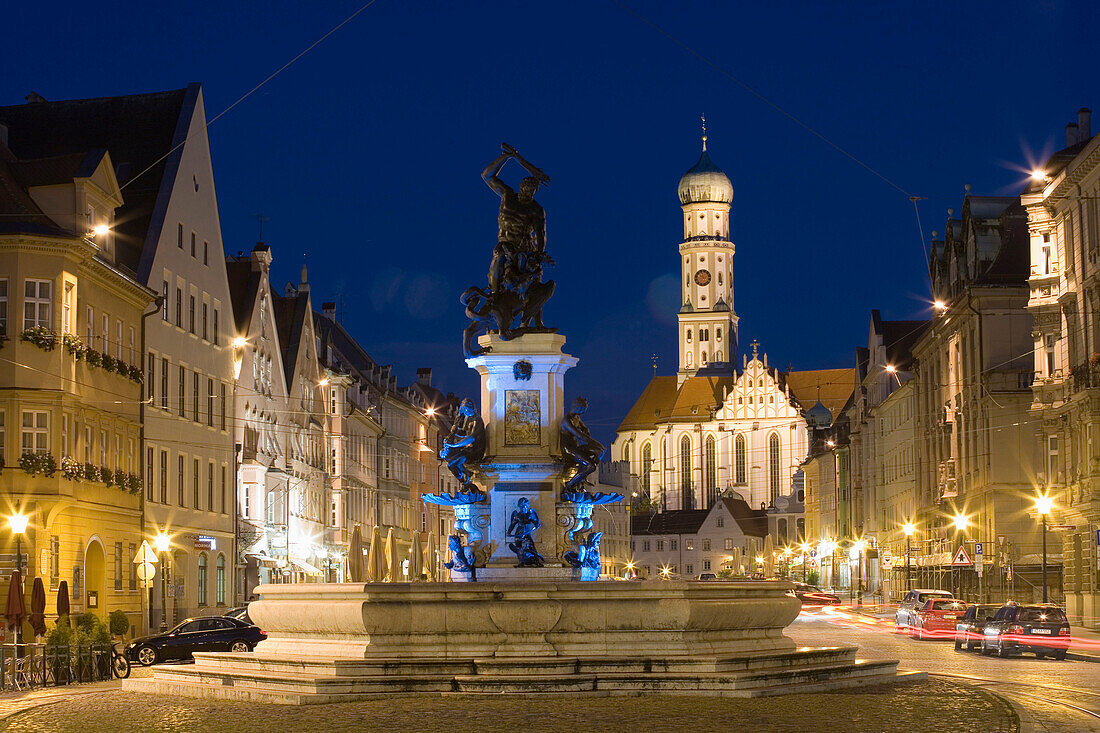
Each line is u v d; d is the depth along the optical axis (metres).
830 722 20.09
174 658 40.88
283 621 26.45
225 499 69.94
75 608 49.81
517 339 30.08
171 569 61.50
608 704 22.20
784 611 26.97
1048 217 65.44
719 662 24.19
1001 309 76.38
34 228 48.16
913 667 36.16
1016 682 30.42
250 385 75.31
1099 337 58.28
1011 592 69.25
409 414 121.69
